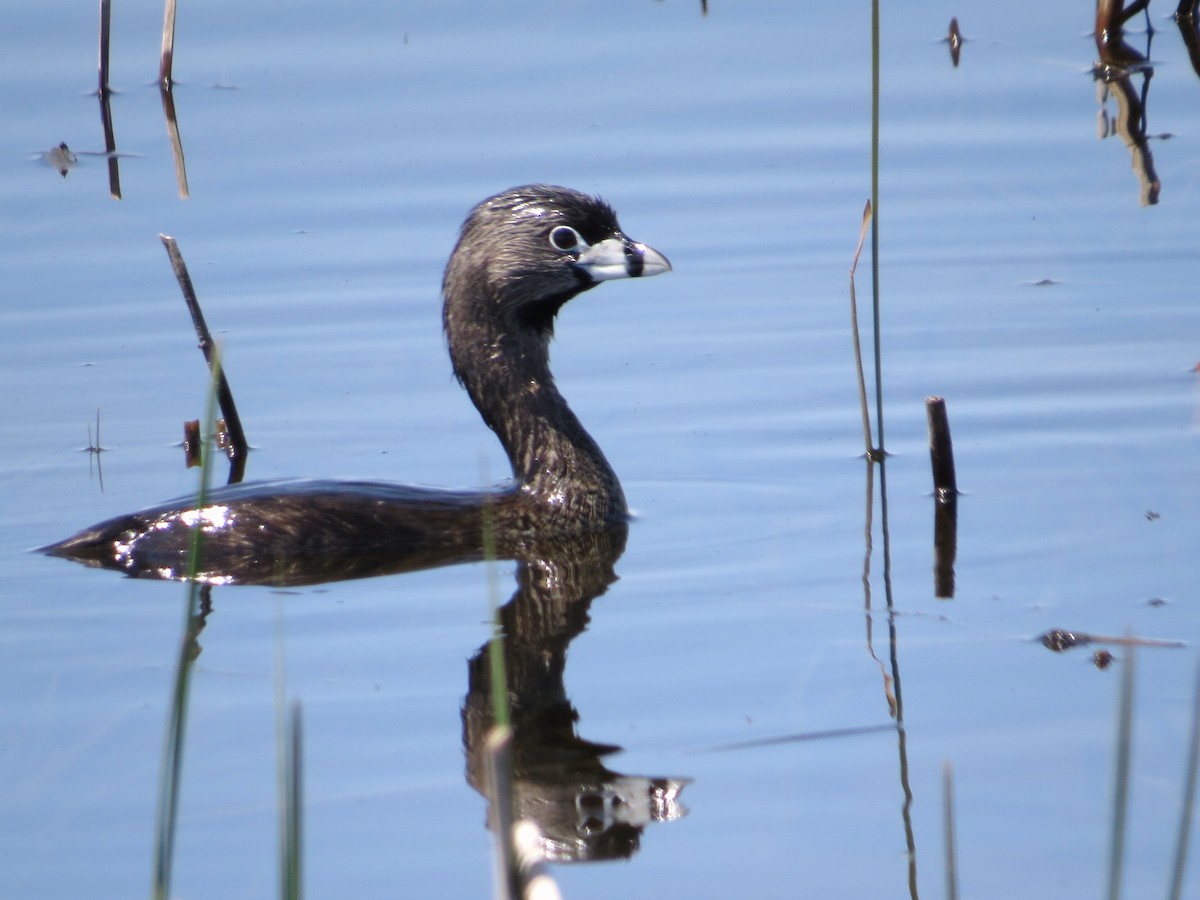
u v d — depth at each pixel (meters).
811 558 11.25
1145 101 19.08
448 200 17.34
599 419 13.94
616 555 11.56
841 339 15.12
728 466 13.06
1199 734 6.24
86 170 18.19
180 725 6.27
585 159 18.03
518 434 12.42
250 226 17.08
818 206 17.28
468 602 10.79
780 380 14.47
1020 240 16.58
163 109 19.50
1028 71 19.77
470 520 11.99
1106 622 9.91
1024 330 15.00
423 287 16.11
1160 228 16.61
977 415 13.59
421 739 8.91
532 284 12.62
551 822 8.01
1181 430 13.09
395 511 11.84
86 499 12.69
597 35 20.84
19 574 11.34
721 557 11.39
